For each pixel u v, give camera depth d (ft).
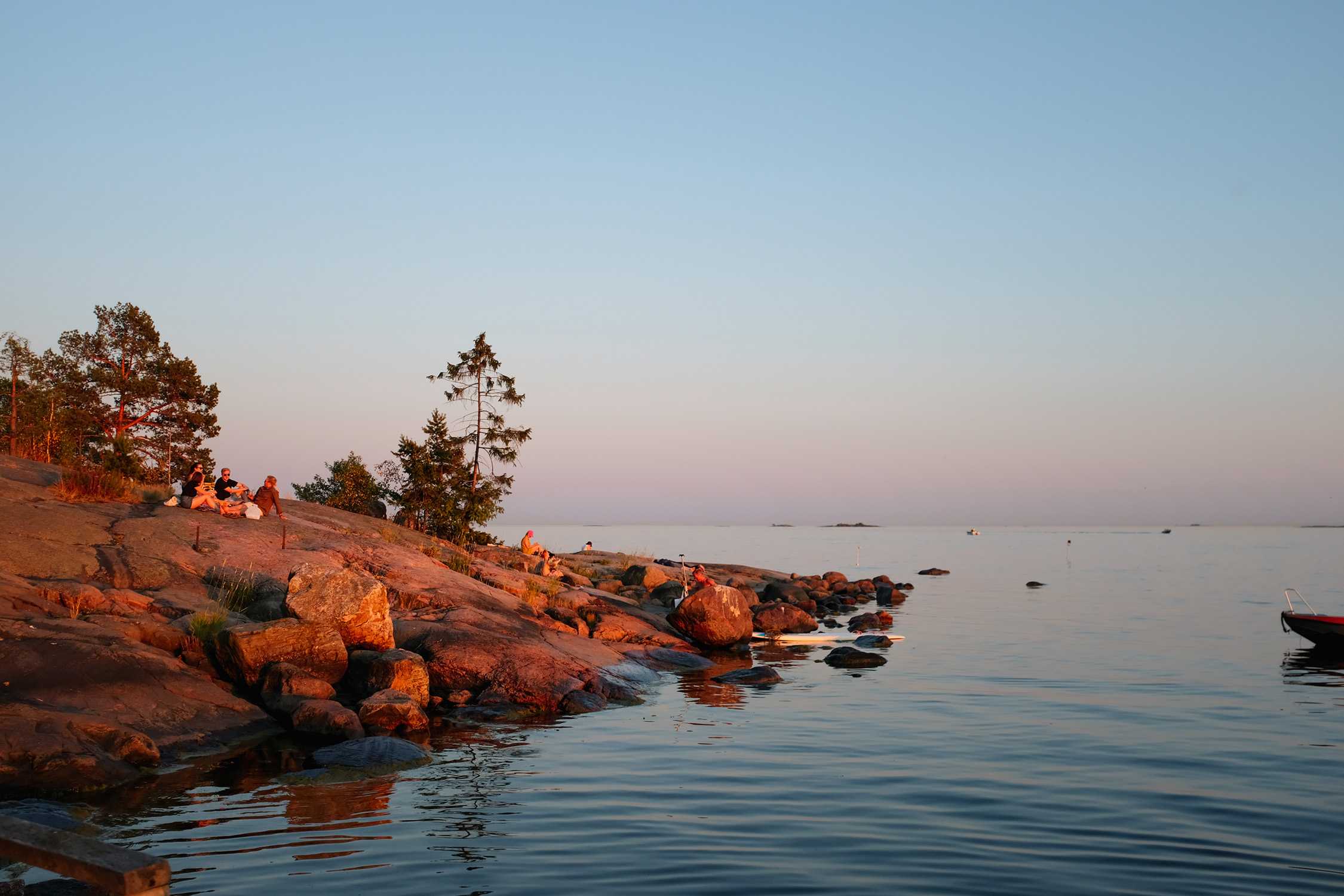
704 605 97.45
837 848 34.81
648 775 45.75
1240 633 109.19
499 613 81.10
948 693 70.64
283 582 72.13
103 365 165.89
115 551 69.72
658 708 64.80
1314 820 38.65
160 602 62.90
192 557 72.79
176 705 50.14
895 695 70.03
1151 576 224.53
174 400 170.71
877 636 100.68
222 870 31.55
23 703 44.14
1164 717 60.85
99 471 90.79
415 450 148.15
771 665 87.45
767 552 441.27
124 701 48.14
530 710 62.80
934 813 39.42
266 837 35.17
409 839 35.27
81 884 28.81
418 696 61.21
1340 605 145.28
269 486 96.02
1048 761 48.98
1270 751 51.31
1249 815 39.22
